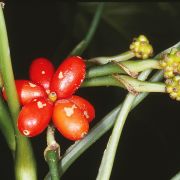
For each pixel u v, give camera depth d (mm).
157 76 224
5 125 217
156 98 404
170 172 406
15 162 219
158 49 389
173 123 406
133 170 408
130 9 390
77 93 412
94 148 398
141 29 390
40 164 373
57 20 418
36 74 218
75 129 201
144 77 219
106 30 396
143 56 217
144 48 216
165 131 408
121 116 213
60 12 414
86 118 210
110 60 221
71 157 224
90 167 396
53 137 215
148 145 411
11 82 206
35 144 377
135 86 211
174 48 206
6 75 205
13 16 415
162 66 205
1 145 382
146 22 390
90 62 229
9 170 379
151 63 209
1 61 204
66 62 212
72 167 395
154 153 410
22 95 211
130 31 389
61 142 382
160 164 408
